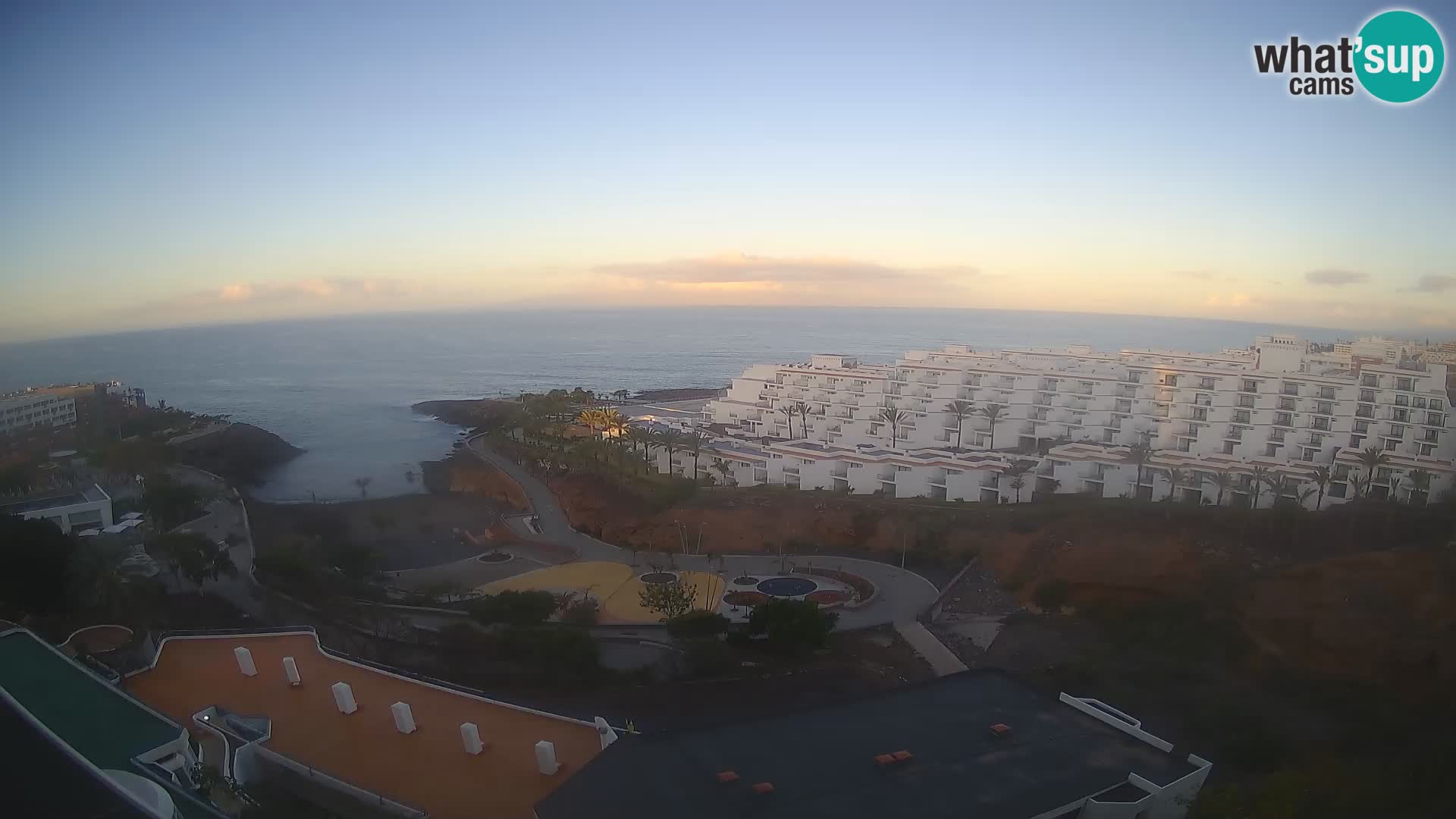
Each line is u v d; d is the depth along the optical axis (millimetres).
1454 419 105938
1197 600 77438
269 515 125000
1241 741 51844
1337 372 136500
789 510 113438
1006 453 125375
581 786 39031
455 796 41062
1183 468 105125
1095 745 43500
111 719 42688
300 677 53906
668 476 132625
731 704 58844
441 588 89188
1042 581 86812
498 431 179875
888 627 79562
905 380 155625
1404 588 69000
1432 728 51781
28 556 70938
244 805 39031
